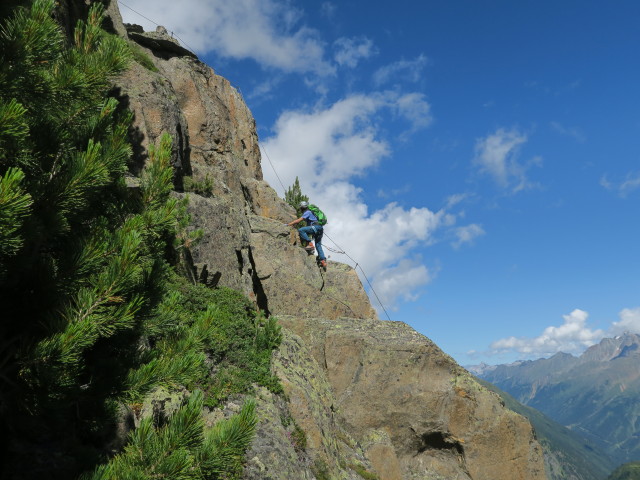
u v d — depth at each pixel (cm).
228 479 947
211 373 1261
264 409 1255
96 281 554
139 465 524
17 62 515
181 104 2556
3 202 431
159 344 751
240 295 1681
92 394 601
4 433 659
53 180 543
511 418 1898
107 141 616
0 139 470
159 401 1033
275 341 1556
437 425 1853
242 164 3077
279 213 2947
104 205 652
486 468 1823
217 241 1842
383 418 1845
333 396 1772
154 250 674
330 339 1997
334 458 1410
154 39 2806
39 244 532
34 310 528
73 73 567
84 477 518
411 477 1777
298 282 2323
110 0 2270
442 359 1953
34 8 526
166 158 689
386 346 1952
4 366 529
